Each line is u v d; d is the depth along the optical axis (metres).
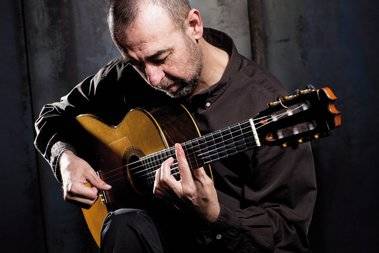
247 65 1.82
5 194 3.01
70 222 2.99
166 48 1.57
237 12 2.83
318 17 2.69
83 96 2.23
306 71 2.73
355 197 2.71
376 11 2.63
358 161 2.70
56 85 2.97
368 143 2.68
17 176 3.01
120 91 2.10
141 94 2.03
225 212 1.57
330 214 2.74
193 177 1.60
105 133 2.02
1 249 3.03
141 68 1.64
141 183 1.88
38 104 2.98
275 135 1.47
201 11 2.85
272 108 1.46
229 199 1.78
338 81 2.70
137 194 1.89
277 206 1.71
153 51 1.57
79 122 2.14
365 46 2.65
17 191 3.02
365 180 2.70
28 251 3.05
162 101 1.94
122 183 1.94
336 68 2.69
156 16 1.56
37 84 2.98
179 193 1.52
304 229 1.70
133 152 1.91
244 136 1.51
